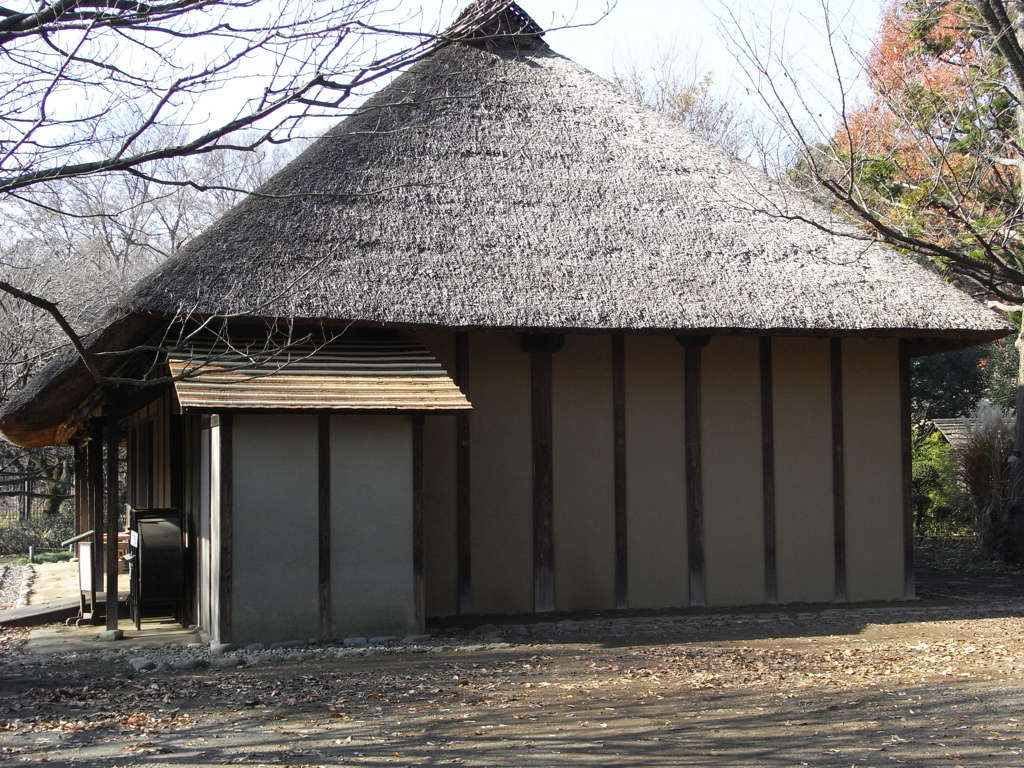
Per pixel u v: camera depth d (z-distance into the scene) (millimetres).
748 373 12578
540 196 12430
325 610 9875
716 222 12797
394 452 10141
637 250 12094
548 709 7277
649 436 12219
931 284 12625
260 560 9719
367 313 10453
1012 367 27844
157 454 14039
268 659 9281
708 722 6867
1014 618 11797
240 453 9711
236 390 9641
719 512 12367
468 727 6758
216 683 8297
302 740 6457
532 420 11867
